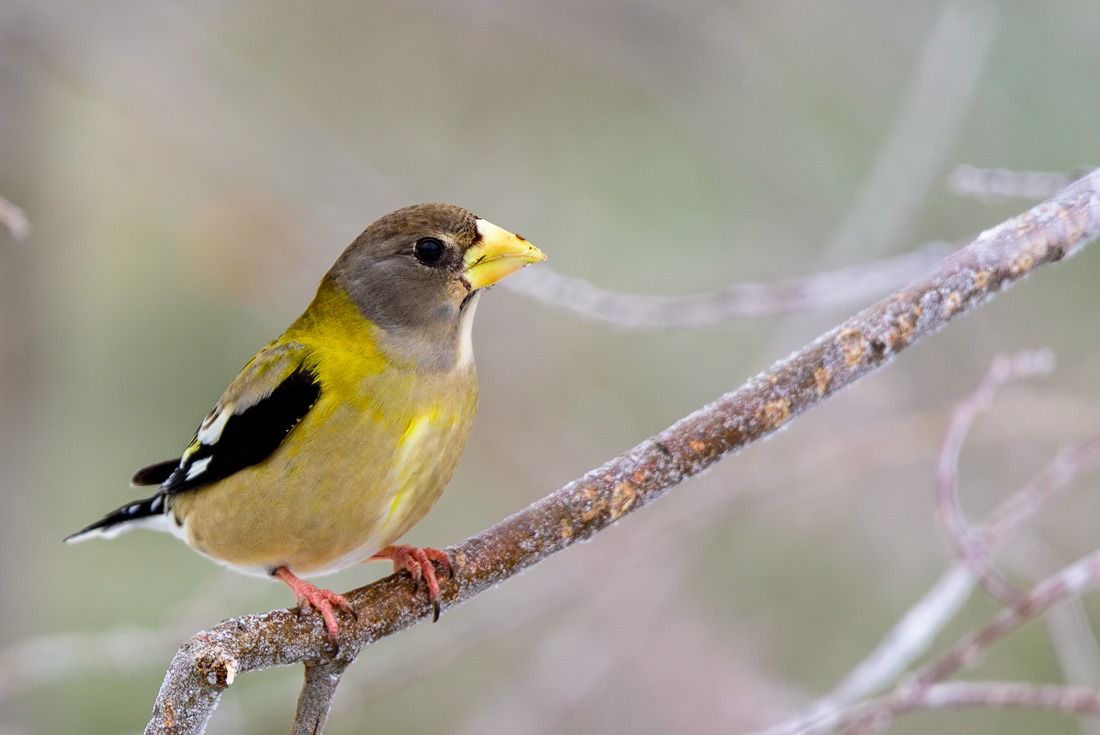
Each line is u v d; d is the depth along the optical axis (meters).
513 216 15.05
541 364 14.77
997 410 11.82
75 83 13.77
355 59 15.83
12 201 13.55
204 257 14.56
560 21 14.97
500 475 14.53
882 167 12.20
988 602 12.77
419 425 7.41
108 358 14.70
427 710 13.38
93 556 14.08
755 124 14.72
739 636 13.19
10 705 12.84
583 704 12.51
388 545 7.70
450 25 15.55
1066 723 12.17
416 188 15.13
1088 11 14.36
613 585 12.76
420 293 7.53
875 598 13.25
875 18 15.02
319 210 14.31
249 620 6.01
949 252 9.51
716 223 14.79
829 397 6.62
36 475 13.65
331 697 6.26
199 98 14.41
